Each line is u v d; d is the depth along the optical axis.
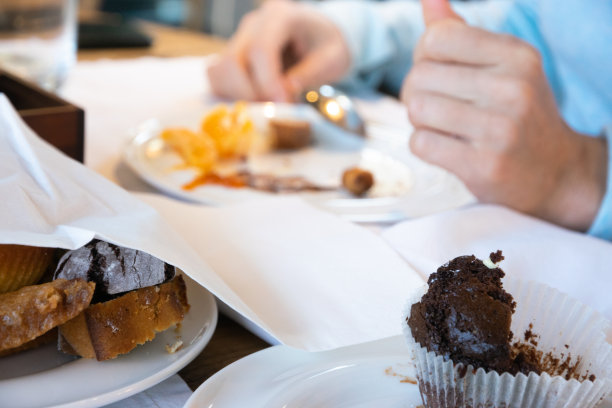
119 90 1.01
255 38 1.06
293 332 0.39
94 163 0.68
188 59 1.29
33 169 0.40
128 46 1.32
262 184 0.67
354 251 0.48
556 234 0.53
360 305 0.42
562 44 0.79
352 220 0.58
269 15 1.10
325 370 0.38
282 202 0.54
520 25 0.95
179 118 0.83
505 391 0.36
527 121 0.61
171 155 0.70
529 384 0.35
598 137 0.70
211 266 0.45
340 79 1.14
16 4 0.87
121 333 0.37
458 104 0.62
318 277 0.44
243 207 0.53
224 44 1.49
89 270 0.38
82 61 1.17
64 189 0.40
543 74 0.63
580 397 0.35
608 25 0.74
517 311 0.40
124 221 0.40
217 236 0.49
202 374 0.39
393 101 1.12
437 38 0.63
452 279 0.37
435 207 0.62
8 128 0.42
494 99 0.61
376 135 0.86
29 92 0.62
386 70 1.26
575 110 0.85
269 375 0.37
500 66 0.62
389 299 0.43
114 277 0.38
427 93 0.63
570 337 0.39
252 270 0.45
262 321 0.39
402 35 1.22
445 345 0.36
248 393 0.35
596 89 0.81
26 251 0.39
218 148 0.73
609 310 0.45
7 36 0.88
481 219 0.54
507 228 0.53
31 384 0.34
